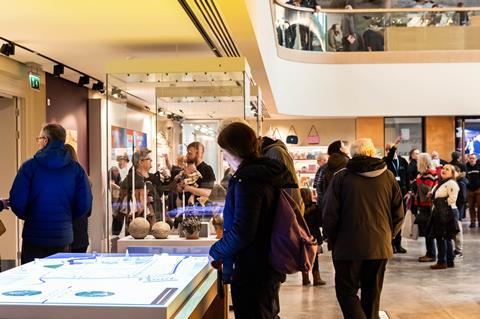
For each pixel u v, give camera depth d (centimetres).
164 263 295
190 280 257
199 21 494
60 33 553
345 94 1311
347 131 1546
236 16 469
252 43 592
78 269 282
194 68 498
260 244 286
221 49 630
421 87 1326
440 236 762
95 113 913
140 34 559
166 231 452
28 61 691
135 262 300
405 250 909
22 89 693
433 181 815
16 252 706
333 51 1309
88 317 211
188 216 472
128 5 453
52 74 780
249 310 288
